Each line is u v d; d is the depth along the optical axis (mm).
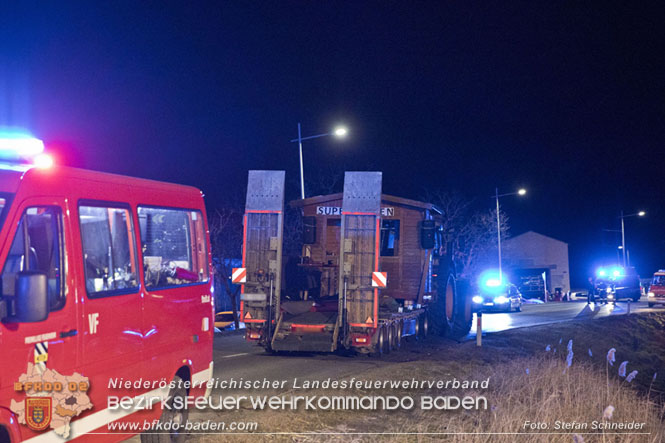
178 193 8078
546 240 80250
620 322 29766
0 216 5227
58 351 5574
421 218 18703
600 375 14133
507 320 33000
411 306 18625
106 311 6254
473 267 58094
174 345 7668
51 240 5750
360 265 15586
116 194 6684
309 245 18656
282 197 16219
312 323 15961
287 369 14227
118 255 6629
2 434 5098
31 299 4934
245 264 16188
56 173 5844
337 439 8664
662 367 23281
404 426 9656
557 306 46594
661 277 42969
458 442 8844
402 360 16047
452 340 21391
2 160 5613
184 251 8156
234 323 30984
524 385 12633
